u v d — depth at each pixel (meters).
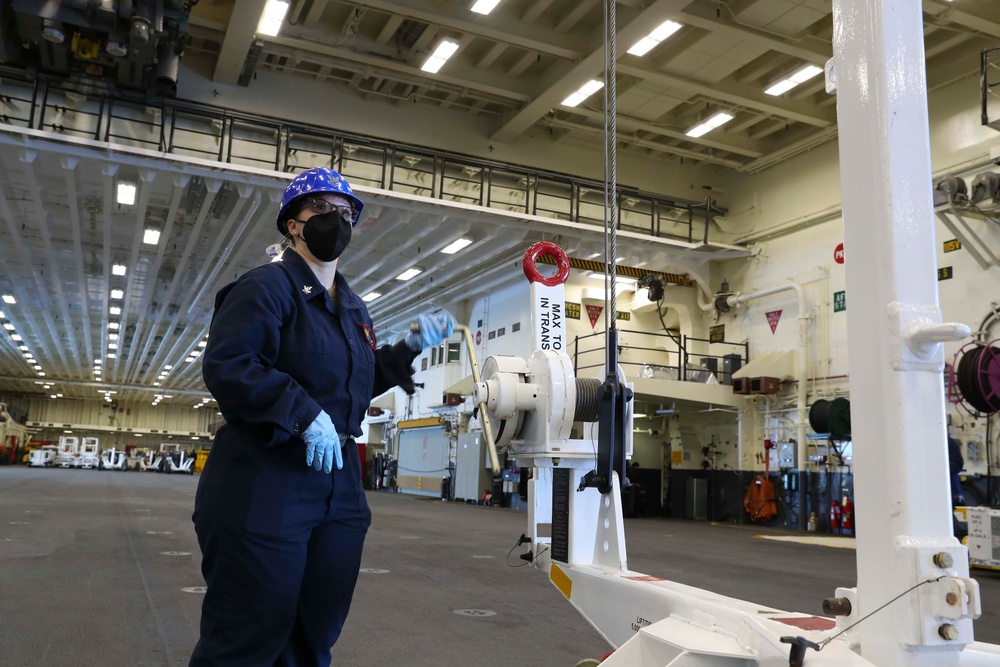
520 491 20.34
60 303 24.70
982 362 10.40
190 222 16.80
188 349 32.97
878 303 1.35
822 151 17.22
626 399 2.49
